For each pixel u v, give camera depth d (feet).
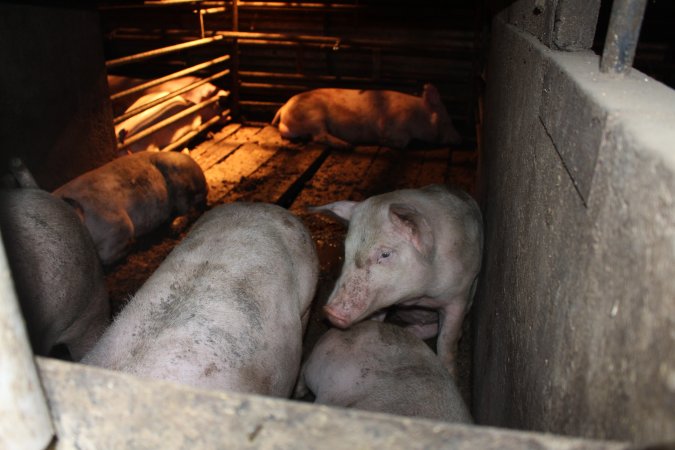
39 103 12.83
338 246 13.98
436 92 21.84
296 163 19.76
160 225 14.93
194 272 6.66
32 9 12.37
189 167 15.38
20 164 8.41
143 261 13.32
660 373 2.07
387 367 7.80
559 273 3.67
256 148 21.50
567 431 3.15
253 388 6.01
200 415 2.50
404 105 21.91
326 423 2.39
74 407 2.65
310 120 21.98
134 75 27.04
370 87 25.20
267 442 2.43
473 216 9.57
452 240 8.75
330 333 8.70
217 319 6.07
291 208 16.26
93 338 8.72
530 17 6.84
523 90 6.02
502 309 6.24
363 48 24.34
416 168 19.89
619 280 2.58
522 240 5.26
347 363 7.95
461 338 10.80
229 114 25.25
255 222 7.63
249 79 26.03
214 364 5.72
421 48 24.04
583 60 4.43
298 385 8.87
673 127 2.67
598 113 3.05
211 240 7.20
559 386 3.41
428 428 2.31
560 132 3.89
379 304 8.44
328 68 25.99
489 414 6.46
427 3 24.58
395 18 25.11
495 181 8.48
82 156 14.47
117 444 2.67
